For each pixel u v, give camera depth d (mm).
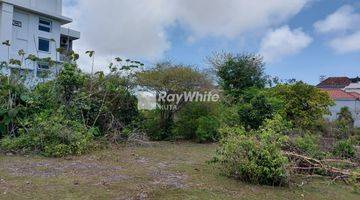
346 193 6238
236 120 12625
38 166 6773
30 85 10578
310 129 14750
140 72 12141
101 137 9969
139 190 5305
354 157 8805
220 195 5344
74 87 10586
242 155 6297
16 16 28453
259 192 5688
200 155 9039
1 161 7141
